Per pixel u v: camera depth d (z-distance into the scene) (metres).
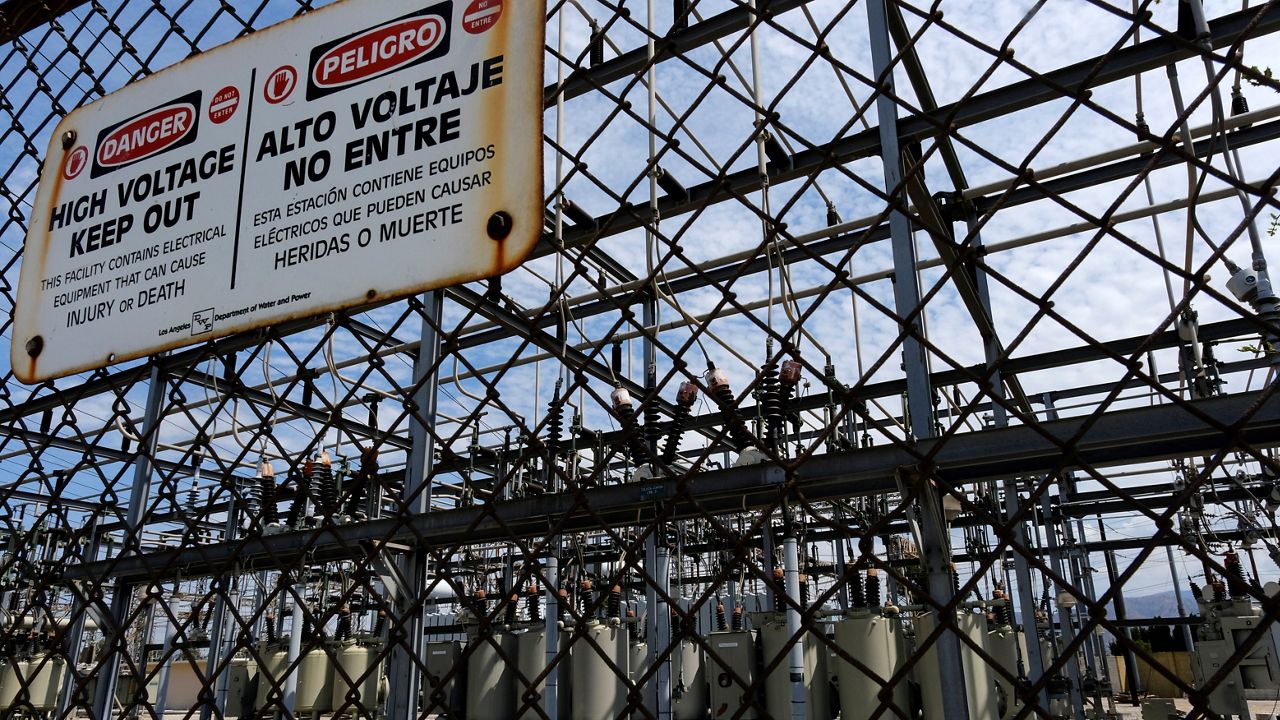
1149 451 3.72
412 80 1.83
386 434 1.75
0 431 2.22
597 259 6.64
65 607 9.77
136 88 2.23
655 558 6.22
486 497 1.66
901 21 4.55
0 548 9.10
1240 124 5.16
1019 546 1.23
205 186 2.03
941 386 7.72
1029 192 6.16
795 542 4.51
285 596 9.55
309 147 1.91
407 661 5.45
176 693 15.35
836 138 1.49
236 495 1.91
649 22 5.01
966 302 5.84
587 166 1.68
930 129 4.41
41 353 2.15
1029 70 1.40
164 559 6.48
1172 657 16.36
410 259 1.72
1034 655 6.49
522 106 1.71
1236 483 7.05
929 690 5.80
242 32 2.10
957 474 4.04
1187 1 3.93
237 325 1.88
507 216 1.66
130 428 2.58
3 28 2.56
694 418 7.27
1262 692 9.88
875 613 6.10
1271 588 7.12
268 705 1.66
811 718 6.37
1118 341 7.40
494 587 11.96
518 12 1.77
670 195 5.34
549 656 6.28
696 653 8.37
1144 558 1.15
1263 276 3.96
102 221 2.16
